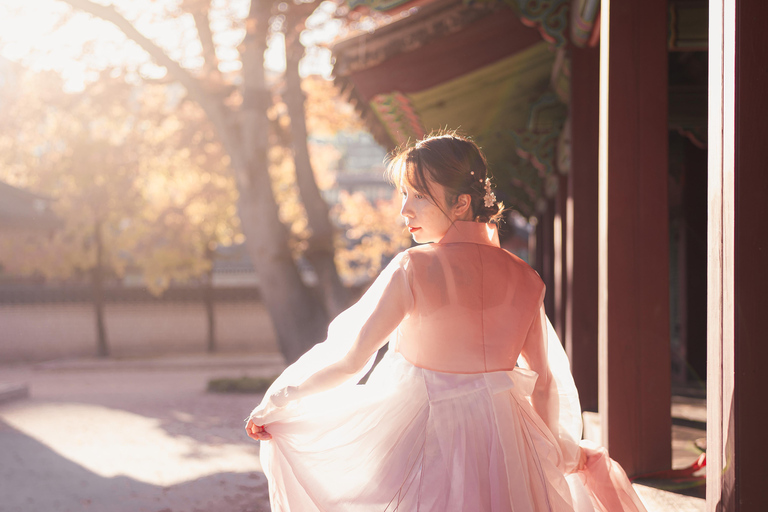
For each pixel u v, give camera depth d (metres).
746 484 1.59
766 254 1.59
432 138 1.76
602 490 1.87
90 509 4.83
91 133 20.05
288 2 9.34
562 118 6.11
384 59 4.95
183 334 24.53
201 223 22.11
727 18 1.65
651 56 2.99
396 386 1.68
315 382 1.63
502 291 1.68
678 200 8.05
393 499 1.59
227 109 12.51
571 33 4.45
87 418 9.39
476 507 1.52
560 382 1.84
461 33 4.77
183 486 5.43
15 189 16.67
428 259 1.64
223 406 10.45
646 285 2.97
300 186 12.45
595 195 4.64
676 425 4.34
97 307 23.19
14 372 18.50
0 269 23.67
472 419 1.59
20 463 6.43
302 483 1.70
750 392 1.59
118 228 22.73
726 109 1.65
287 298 12.52
